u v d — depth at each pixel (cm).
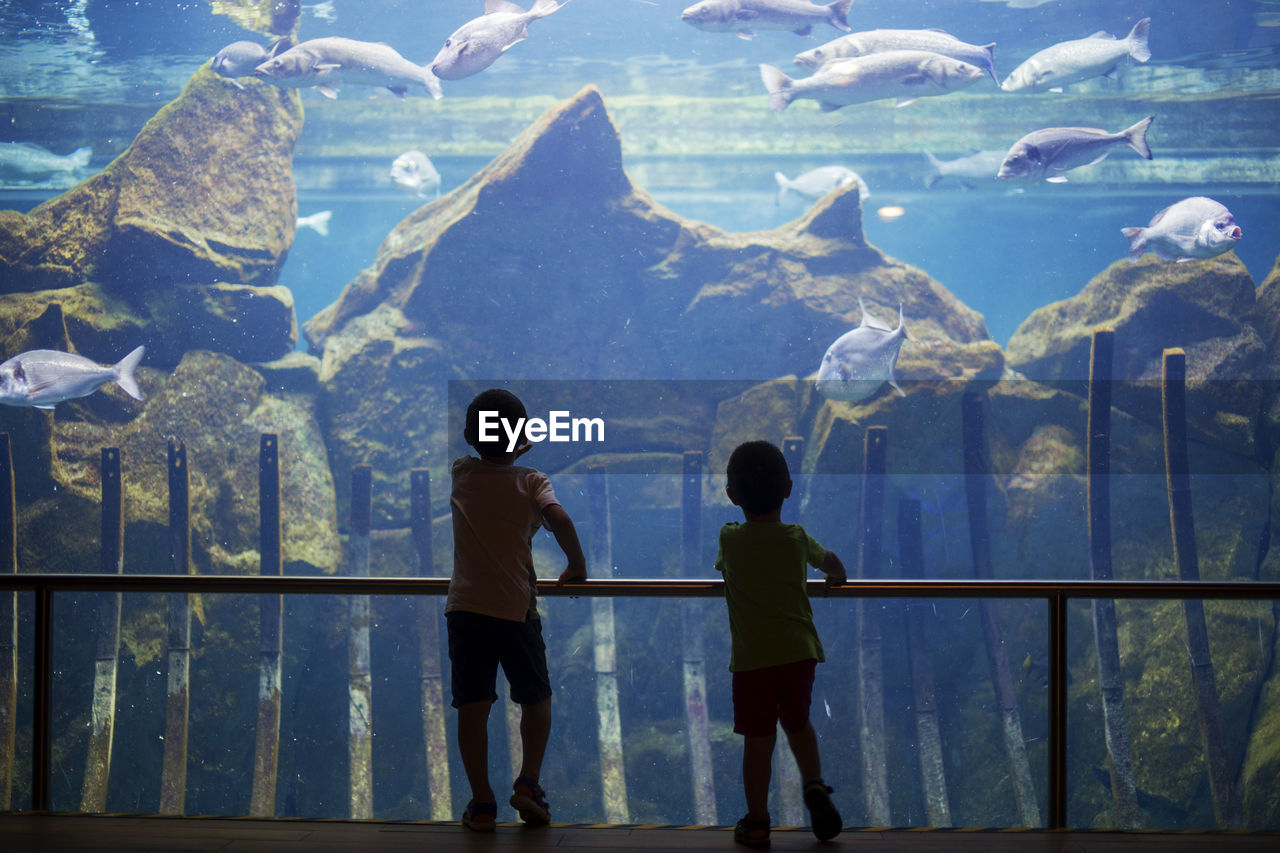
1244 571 1773
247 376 1997
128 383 1612
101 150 2870
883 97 1612
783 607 270
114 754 1650
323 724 1739
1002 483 1878
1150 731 1576
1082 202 3581
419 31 2655
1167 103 2802
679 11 2430
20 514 1812
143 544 1862
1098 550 1609
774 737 270
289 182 2181
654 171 3105
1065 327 1991
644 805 1689
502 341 2098
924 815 1684
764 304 2069
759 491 277
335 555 1908
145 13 2253
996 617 1535
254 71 1719
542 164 2055
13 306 1872
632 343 2122
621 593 289
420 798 1700
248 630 1706
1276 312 1847
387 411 2036
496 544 279
